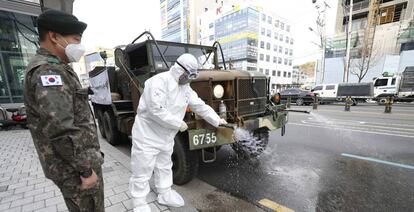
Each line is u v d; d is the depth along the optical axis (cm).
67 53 125
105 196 249
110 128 492
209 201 264
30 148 440
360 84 1548
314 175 334
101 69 484
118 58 446
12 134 573
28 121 125
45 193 255
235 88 316
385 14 2181
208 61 447
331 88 1661
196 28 4481
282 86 4191
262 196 275
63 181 129
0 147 447
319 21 2405
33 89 114
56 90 113
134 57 413
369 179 316
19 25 686
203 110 247
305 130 659
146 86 212
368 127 687
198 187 300
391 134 588
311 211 241
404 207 246
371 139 540
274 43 3888
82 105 131
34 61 118
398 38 2067
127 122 409
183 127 217
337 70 2397
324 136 579
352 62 2280
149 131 219
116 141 500
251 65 3528
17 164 350
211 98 295
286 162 390
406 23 2020
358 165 370
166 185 241
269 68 3884
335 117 909
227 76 307
